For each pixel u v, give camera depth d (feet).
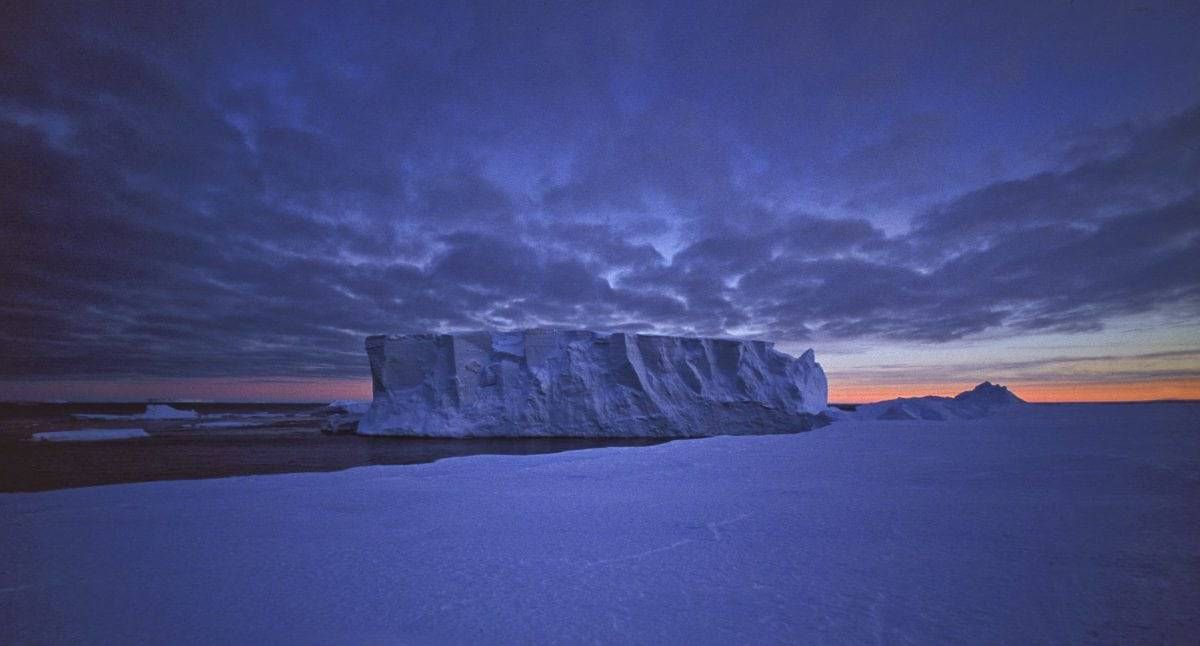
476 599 14.47
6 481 66.23
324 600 14.61
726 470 38.11
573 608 13.71
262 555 18.78
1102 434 53.06
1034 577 15.12
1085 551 17.28
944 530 20.01
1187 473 30.73
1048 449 42.86
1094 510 22.63
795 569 16.22
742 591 14.60
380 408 122.83
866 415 96.27
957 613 12.89
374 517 24.66
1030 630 11.94
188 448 102.99
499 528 22.13
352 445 105.81
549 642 11.84
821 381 129.90
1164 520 20.90
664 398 118.01
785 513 23.47
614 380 118.21
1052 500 24.76
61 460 85.66
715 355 123.13
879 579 15.21
